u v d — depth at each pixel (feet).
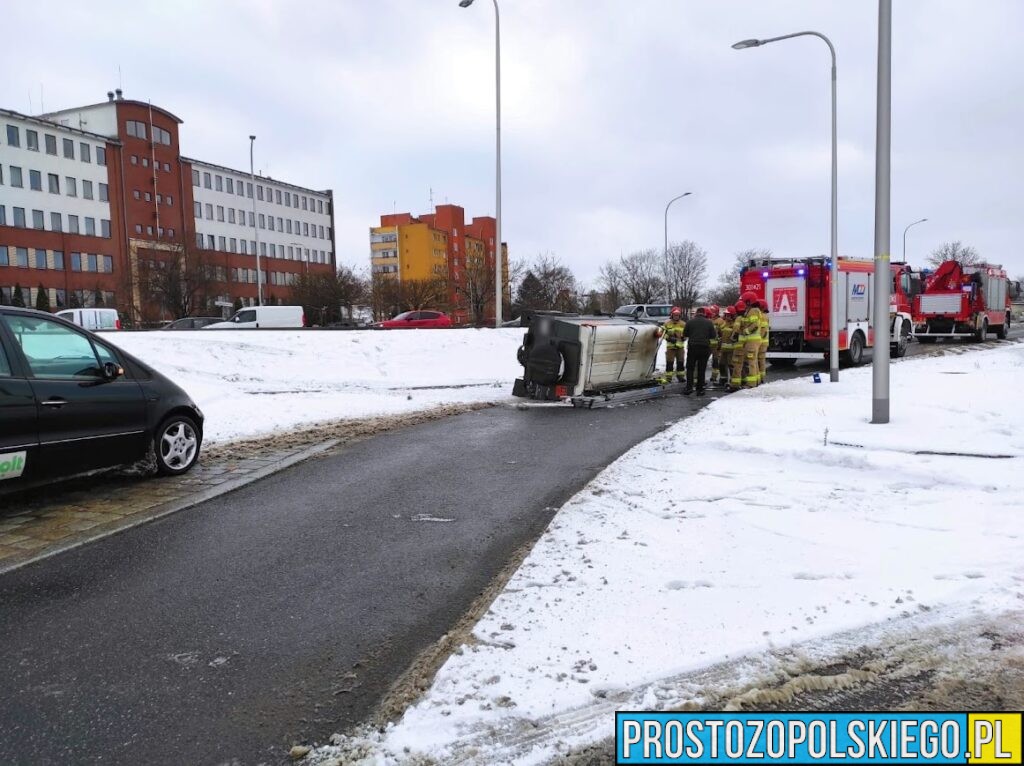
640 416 40.06
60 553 17.42
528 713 10.19
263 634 13.11
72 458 21.12
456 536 18.79
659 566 15.52
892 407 33.94
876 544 16.49
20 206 197.57
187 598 14.75
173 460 25.14
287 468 26.86
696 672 11.18
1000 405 33.37
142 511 20.83
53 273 205.05
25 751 9.61
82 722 10.29
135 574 16.07
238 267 269.23
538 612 13.34
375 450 30.40
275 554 17.42
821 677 10.96
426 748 9.50
